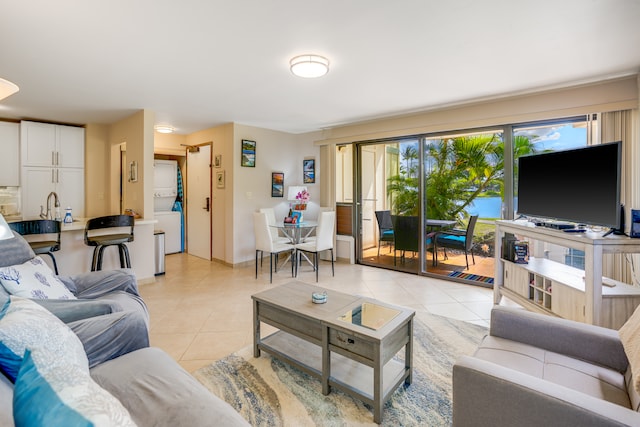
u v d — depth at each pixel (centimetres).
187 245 624
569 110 320
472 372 114
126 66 271
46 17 194
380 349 160
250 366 215
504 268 321
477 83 312
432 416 168
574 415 95
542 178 279
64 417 57
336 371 195
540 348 153
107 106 397
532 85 315
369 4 183
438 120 410
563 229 244
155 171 611
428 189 448
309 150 577
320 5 184
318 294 215
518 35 219
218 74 289
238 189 503
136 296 232
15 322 104
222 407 112
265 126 521
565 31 214
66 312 160
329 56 252
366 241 523
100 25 205
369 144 507
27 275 178
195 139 580
